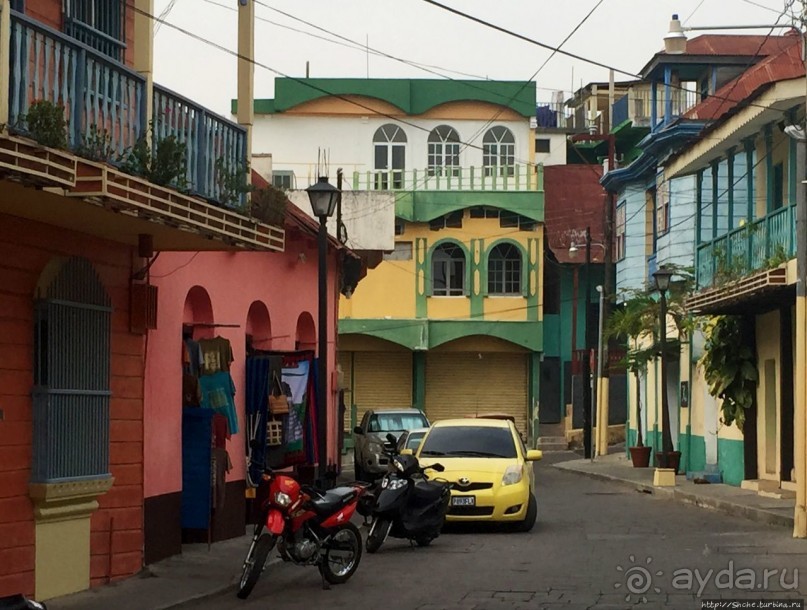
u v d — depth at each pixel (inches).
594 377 1825.8
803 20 765.3
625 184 1588.3
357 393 1898.4
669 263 1269.7
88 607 474.9
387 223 1406.3
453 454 794.2
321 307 748.6
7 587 466.3
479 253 1883.6
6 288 470.0
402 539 721.0
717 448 1173.7
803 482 695.1
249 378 742.5
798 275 705.6
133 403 564.4
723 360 1038.4
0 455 463.8
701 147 1088.2
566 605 467.8
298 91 1964.8
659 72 1413.6
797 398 700.7
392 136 1983.3
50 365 486.3
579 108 2393.0
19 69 409.1
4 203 446.0
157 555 596.4
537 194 1876.2
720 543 673.6
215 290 692.7
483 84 1974.7
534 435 1893.5
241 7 613.3
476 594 501.4
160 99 520.4
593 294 1973.4
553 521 834.2
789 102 893.8
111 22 556.4
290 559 526.0
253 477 731.4
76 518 514.0
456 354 1911.9
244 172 576.1
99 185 424.8
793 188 906.7
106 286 545.0
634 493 1122.0
